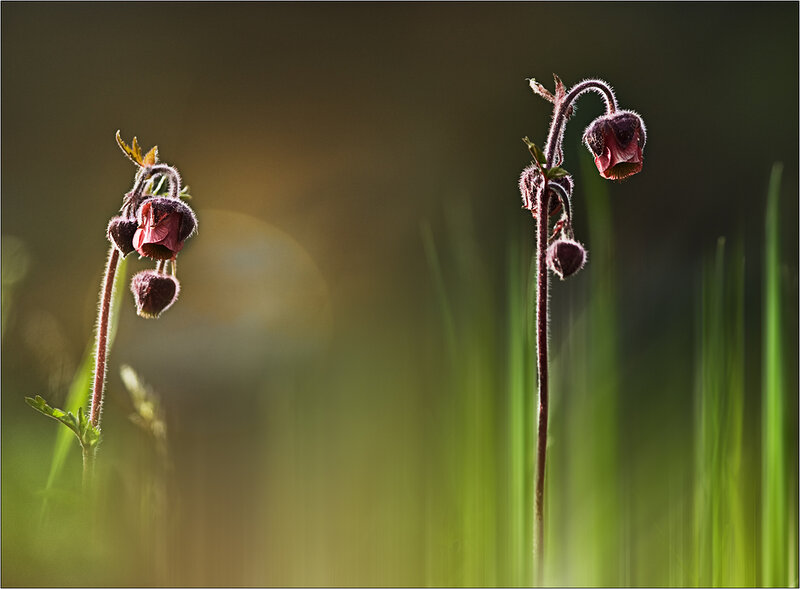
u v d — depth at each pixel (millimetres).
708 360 674
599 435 672
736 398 670
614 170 695
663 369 720
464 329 704
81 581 673
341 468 700
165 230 702
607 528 668
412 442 703
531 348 700
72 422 688
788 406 668
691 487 688
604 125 694
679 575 670
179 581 676
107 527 680
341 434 709
